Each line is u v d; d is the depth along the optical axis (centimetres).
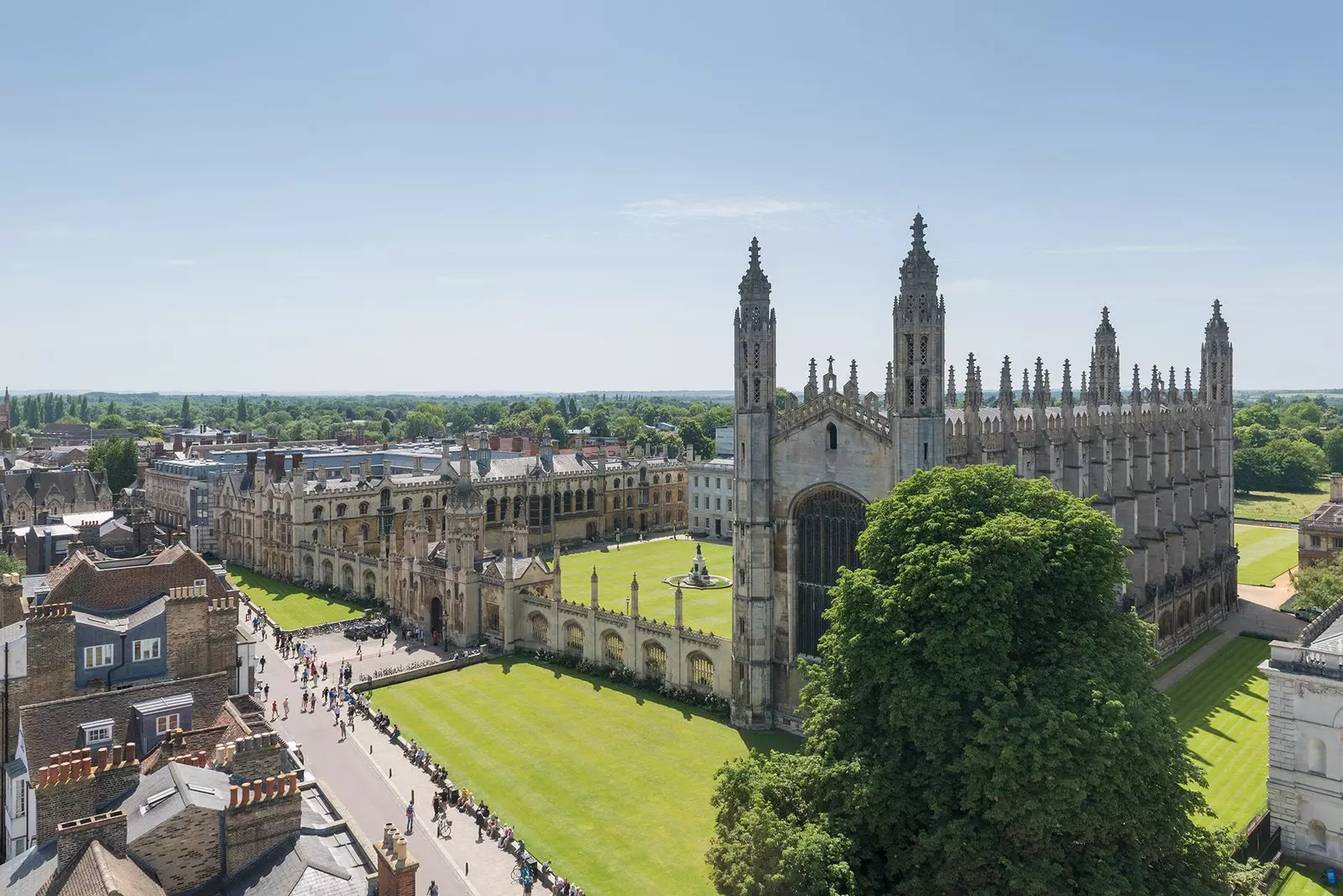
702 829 6638
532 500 19525
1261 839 6238
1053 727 4500
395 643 11750
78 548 8819
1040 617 5328
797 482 8388
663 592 14688
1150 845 4700
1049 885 4366
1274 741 6512
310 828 4497
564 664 10769
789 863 4391
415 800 7181
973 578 5141
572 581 15662
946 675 5044
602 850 6359
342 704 9238
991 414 11150
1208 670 10356
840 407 8044
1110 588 5475
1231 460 14375
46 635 5725
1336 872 6147
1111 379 13138
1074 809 4459
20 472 18775
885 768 4956
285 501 15650
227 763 4469
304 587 15025
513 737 8456
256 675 10244
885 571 5850
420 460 18775
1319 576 11138
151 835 3831
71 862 3650
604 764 7794
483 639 11675
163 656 6194
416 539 12756
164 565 6900
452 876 6050
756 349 8575
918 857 4659
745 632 8581
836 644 5697
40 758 5059
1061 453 11212
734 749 8088
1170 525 12256
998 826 4625
